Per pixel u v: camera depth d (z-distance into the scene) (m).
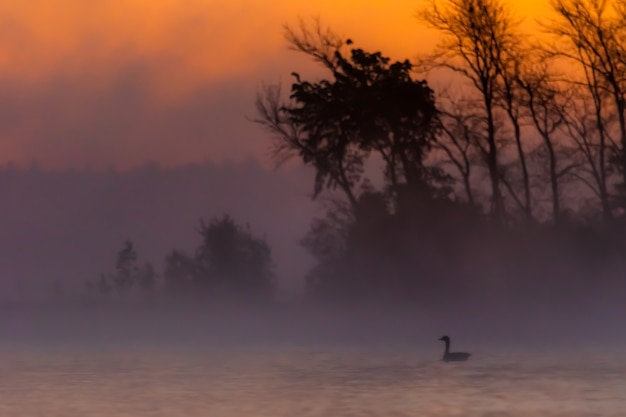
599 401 139.25
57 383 170.62
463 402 140.12
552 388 151.12
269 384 163.50
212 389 158.88
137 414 136.38
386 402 141.25
